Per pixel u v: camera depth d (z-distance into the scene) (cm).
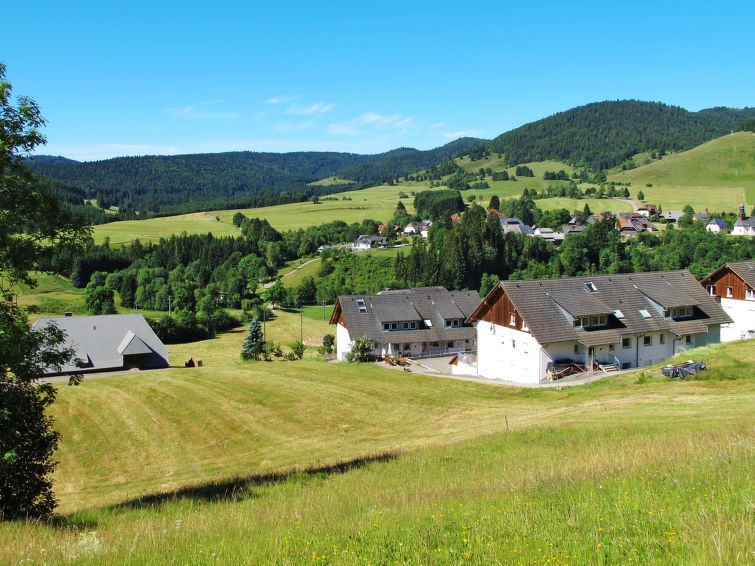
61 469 3278
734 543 708
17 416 1777
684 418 2592
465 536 916
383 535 969
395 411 4003
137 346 6781
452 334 6869
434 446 2600
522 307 4916
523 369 4956
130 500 2152
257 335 7775
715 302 5541
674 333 5069
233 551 947
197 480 2783
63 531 1324
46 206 1808
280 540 991
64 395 4847
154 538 1124
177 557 954
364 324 6756
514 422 3206
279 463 2983
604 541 812
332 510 1344
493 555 799
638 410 2972
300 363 6097
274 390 4700
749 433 1756
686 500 1000
